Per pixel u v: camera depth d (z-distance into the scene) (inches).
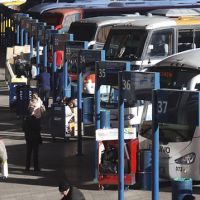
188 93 978.1
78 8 2783.0
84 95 1828.2
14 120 1971.0
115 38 1854.1
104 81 1300.4
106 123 1326.3
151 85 1068.5
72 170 1423.5
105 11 2785.4
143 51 1777.8
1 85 2541.8
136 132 1306.6
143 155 1256.8
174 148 1248.2
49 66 2210.9
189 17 1914.4
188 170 1239.5
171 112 992.9
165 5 2802.7
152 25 1797.5
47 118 1926.7
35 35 2257.6
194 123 975.6
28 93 1967.3
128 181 1247.5
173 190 1059.9
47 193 1263.5
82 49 1533.0
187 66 1368.1
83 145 1643.7
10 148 1625.2
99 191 1267.2
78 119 1528.1
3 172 1346.0
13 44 3112.7
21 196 1246.3
